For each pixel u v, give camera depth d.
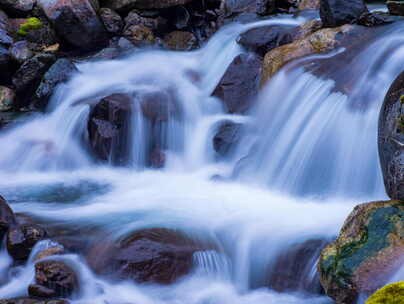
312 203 6.93
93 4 12.80
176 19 13.82
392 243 4.62
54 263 5.50
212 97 10.07
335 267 4.70
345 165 6.92
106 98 9.55
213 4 13.95
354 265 4.60
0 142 9.81
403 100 5.17
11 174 9.23
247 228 6.22
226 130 9.13
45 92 10.95
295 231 6.01
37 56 11.38
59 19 12.23
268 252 5.71
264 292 5.45
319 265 4.92
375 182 6.55
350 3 9.38
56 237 6.12
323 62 8.45
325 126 7.36
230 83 9.91
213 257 5.70
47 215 6.96
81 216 6.90
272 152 7.93
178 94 10.30
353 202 6.64
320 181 7.10
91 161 9.55
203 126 9.54
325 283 4.77
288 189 7.36
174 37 13.52
